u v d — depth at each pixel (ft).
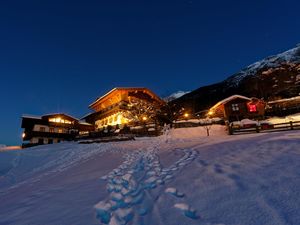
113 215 11.51
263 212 9.35
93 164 33.45
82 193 16.56
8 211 15.26
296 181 11.49
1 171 51.80
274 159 16.12
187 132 76.74
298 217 8.57
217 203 10.89
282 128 49.52
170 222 9.87
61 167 40.01
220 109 106.11
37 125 130.72
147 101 136.98
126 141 69.62
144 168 22.62
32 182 29.22
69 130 139.95
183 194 12.76
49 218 12.38
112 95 127.13
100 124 145.59
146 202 12.69
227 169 15.69
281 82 174.60
